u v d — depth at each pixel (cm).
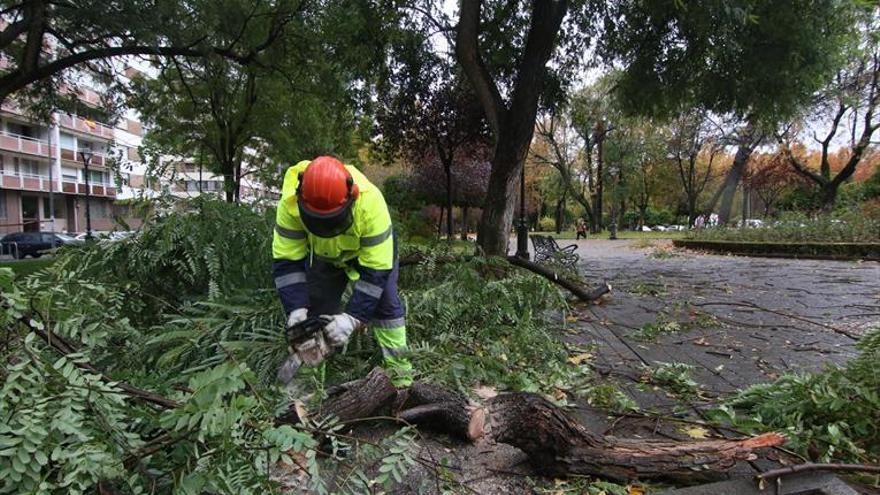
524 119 789
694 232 2036
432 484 213
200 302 313
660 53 1034
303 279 273
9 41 905
